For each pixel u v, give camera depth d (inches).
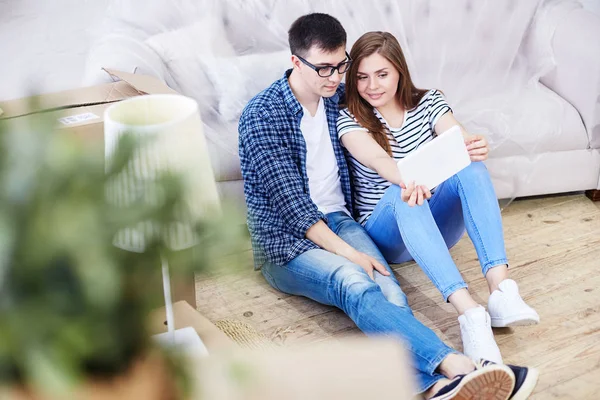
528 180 108.1
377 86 83.2
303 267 80.9
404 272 94.6
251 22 110.3
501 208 109.3
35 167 22.7
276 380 28.8
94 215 22.8
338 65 79.9
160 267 25.5
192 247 25.2
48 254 21.9
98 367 24.3
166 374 25.6
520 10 114.7
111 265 22.8
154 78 80.7
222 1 109.0
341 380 29.0
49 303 22.1
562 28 111.8
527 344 79.9
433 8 115.6
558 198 113.0
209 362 28.0
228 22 110.0
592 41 107.3
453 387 64.3
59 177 22.7
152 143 25.3
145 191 24.4
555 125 106.5
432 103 87.2
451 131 77.1
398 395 28.6
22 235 21.9
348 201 89.1
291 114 83.3
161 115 50.2
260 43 111.3
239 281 92.7
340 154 87.1
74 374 22.5
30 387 23.1
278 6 111.3
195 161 46.9
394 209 80.9
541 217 107.6
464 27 116.1
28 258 21.8
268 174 81.9
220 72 104.3
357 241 83.6
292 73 83.7
